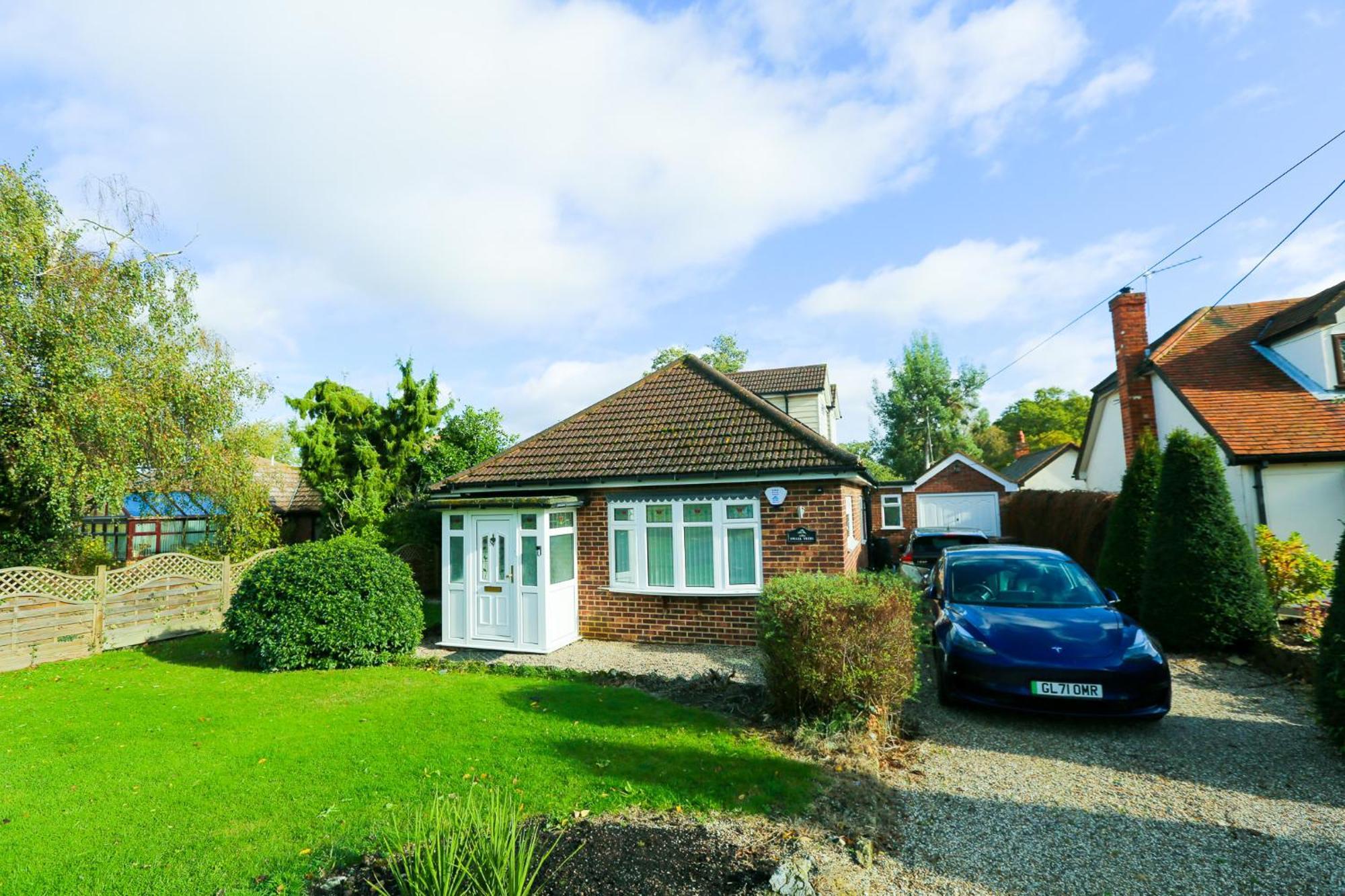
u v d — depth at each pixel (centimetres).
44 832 421
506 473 1217
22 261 1122
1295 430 1189
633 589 1092
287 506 2247
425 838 370
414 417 1756
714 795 457
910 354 4494
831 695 591
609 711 677
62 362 1137
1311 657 771
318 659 925
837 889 347
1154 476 1111
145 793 484
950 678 657
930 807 459
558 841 387
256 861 378
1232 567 884
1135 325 1576
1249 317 1597
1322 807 454
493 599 1065
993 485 2916
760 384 2380
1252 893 352
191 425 1401
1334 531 1127
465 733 607
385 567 995
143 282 1341
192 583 1264
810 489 1014
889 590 634
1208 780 503
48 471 1106
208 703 746
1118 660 608
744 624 1035
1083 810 453
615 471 1123
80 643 1060
